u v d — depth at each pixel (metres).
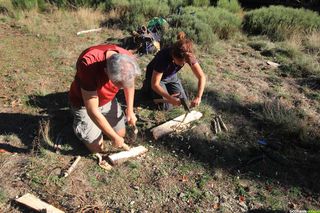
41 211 3.55
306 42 7.78
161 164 4.27
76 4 9.84
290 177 4.18
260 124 5.02
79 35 8.01
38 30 8.13
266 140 4.71
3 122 4.79
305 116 5.23
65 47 7.30
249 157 4.43
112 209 3.69
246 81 6.16
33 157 4.22
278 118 4.99
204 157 4.39
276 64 6.88
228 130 4.86
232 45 7.79
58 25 8.52
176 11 9.04
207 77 6.20
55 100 5.35
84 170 4.11
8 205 3.66
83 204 3.71
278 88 5.98
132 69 3.26
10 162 4.15
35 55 6.84
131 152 4.33
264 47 7.61
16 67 6.30
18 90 5.55
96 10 9.56
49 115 4.95
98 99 3.92
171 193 3.90
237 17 8.73
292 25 8.38
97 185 3.94
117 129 4.38
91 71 3.43
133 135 4.61
